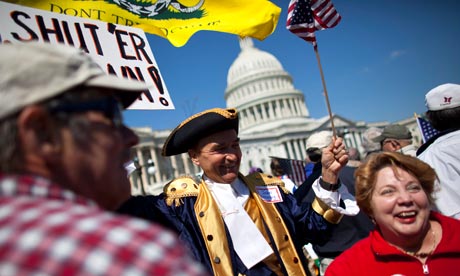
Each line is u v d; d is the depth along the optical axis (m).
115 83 1.53
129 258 1.04
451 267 2.98
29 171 1.37
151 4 4.99
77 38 4.10
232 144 3.94
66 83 1.38
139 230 1.14
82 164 1.44
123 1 4.80
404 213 3.14
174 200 3.84
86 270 1.00
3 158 1.33
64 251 1.02
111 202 1.61
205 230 3.59
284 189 4.27
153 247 1.09
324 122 99.81
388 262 3.11
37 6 4.15
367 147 8.77
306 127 100.50
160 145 81.94
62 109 1.39
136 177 70.81
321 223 3.88
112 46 4.33
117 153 1.58
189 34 5.18
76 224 1.10
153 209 3.87
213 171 3.92
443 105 4.63
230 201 3.84
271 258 3.62
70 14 4.35
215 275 3.41
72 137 1.41
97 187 1.51
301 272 3.62
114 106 1.60
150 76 4.49
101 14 4.59
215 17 5.31
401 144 7.03
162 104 4.43
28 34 3.81
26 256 1.01
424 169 3.31
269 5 5.47
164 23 5.06
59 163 1.40
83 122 1.44
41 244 1.03
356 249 3.38
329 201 3.86
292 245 3.73
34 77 1.34
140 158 76.25
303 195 5.66
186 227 3.68
